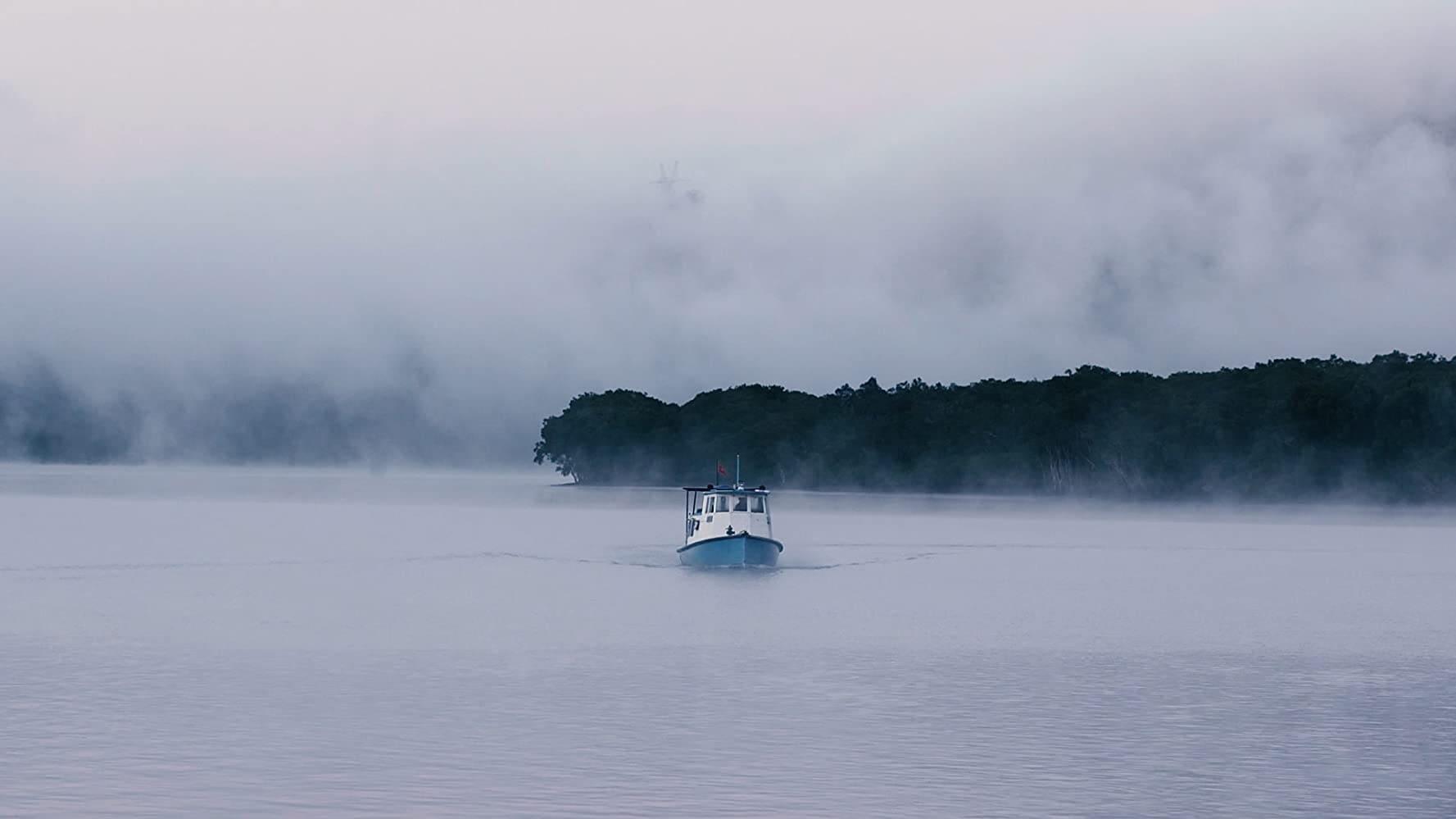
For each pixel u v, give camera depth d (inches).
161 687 2416.3
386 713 2193.7
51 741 1964.8
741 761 1889.8
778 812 1644.9
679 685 2498.8
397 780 1764.3
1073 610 3882.9
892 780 1800.0
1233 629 3454.7
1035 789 1760.6
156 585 4340.6
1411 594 4468.5
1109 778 1818.4
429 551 6063.0
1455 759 1940.2
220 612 3607.3
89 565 5088.6
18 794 1683.1
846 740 2026.3
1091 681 2586.1
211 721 2113.7
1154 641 3189.0
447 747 1953.7
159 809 1622.8
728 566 5039.4
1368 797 1738.4
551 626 3363.7
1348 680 2630.4
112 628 3240.7
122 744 1947.6
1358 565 5841.5
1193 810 1679.4
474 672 2615.7
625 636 3169.3
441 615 3565.5
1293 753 1969.7
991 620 3595.0
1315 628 3489.2
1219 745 2020.2
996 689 2481.5
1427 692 2492.6
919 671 2701.8
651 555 5954.7
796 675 2630.4
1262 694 2454.5
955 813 1651.1
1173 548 6953.7
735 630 3297.2
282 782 1748.3
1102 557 6254.9
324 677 2541.8
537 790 1723.7
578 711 2231.8
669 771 1830.7
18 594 4033.0
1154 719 2212.1
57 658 2748.5
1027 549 6756.9
